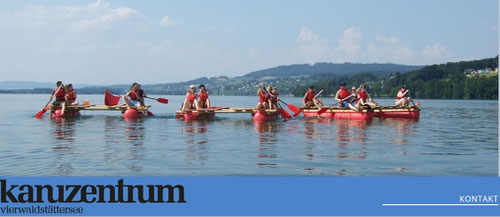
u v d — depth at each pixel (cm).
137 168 973
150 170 953
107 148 1241
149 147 1263
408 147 1286
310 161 1052
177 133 1630
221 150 1212
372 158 1095
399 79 13488
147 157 1099
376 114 2580
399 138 1500
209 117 2445
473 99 11481
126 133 1623
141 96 2525
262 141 1401
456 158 1106
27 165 999
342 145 1314
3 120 2270
